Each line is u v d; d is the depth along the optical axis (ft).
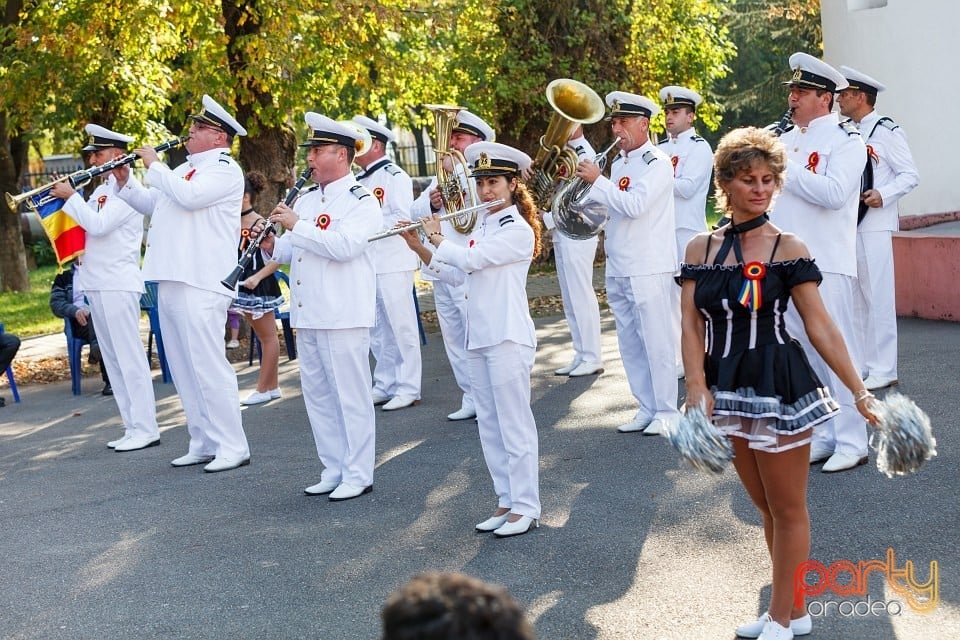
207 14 45.21
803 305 12.92
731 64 113.19
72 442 27.99
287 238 22.99
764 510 13.78
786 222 20.67
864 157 20.13
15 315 59.11
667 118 29.40
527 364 17.95
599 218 23.40
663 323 23.58
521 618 5.48
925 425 12.35
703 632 13.78
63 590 17.08
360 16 46.39
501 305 17.83
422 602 5.47
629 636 13.82
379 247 28.84
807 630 13.51
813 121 20.63
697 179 28.78
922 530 16.58
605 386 29.25
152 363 39.83
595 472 21.18
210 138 23.77
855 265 20.71
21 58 47.98
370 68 51.98
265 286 30.81
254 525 19.66
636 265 23.56
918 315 35.73
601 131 58.03
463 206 20.49
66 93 49.39
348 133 21.16
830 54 41.57
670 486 19.84
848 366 12.84
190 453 24.52
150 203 25.62
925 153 39.29
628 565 16.24
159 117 59.36
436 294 27.09
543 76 58.03
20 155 77.20
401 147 111.96
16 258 70.13
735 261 13.08
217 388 23.63
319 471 23.16
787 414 12.74
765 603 14.48
